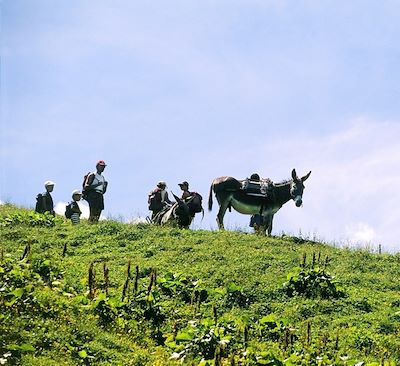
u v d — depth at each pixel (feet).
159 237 86.38
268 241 86.58
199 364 50.39
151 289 66.08
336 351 56.08
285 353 54.75
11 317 50.78
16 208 109.70
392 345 58.54
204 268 73.77
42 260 68.08
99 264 75.31
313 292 68.03
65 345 49.62
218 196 102.32
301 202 99.71
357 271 77.30
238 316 63.00
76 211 96.94
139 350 53.31
